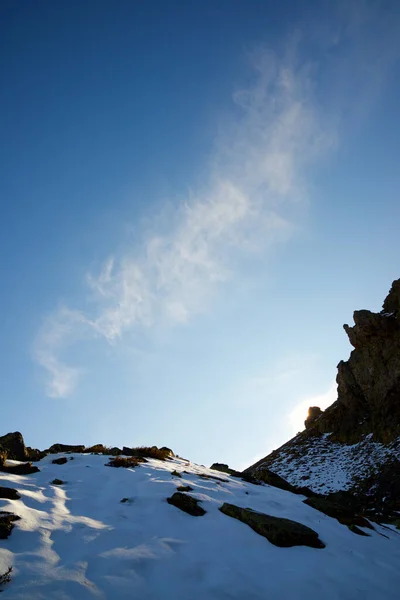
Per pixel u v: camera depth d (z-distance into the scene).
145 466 17.19
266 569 9.28
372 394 39.94
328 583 9.12
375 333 42.16
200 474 17.67
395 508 24.11
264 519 11.86
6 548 8.35
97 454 19.38
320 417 51.03
